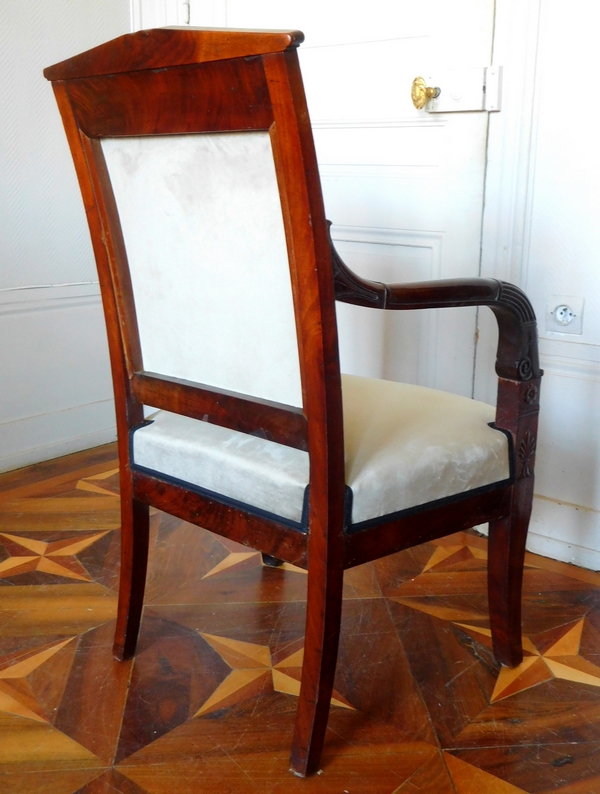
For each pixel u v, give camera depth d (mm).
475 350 1882
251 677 1353
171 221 1062
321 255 909
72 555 1796
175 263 1089
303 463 1072
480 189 1794
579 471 1770
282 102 838
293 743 1133
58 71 1070
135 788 1102
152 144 1031
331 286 930
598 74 1579
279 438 1038
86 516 2010
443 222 1872
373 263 2039
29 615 1544
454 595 1634
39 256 2363
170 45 902
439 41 1792
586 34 1579
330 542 1017
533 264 1750
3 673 1357
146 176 1063
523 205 1731
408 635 1485
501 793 1100
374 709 1275
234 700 1292
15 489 2189
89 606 1581
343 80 1985
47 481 2254
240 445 1143
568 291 1706
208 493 1164
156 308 1157
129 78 986
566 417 1766
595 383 1709
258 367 1043
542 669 1384
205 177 986
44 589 1645
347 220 2059
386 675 1363
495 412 1312
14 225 2287
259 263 978
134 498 1298
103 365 2580
